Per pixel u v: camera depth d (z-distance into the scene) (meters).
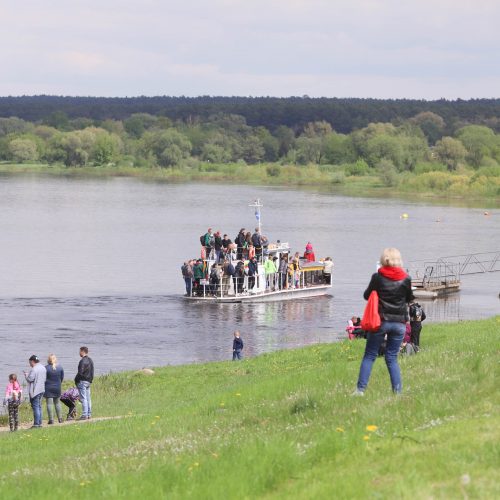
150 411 80.81
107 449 55.66
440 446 36.22
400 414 45.25
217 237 199.62
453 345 77.81
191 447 47.44
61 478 44.56
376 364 70.44
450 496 30.61
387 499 31.02
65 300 192.38
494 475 32.25
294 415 53.03
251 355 141.62
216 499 34.66
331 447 38.50
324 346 114.25
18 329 160.88
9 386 83.25
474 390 48.59
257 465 37.25
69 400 87.00
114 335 157.50
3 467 56.50
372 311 49.47
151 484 38.06
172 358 139.75
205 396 82.44
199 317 176.75
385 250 49.81
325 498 32.25
